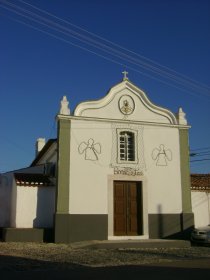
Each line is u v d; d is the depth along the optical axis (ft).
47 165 69.82
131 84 68.23
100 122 65.51
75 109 64.18
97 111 65.72
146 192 65.98
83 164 63.31
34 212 63.67
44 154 83.51
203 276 34.06
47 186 64.90
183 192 67.87
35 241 60.49
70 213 61.21
